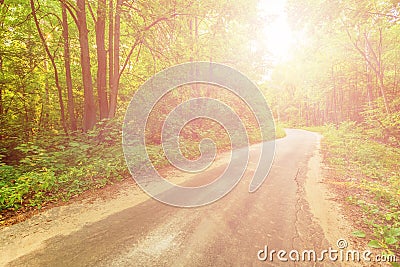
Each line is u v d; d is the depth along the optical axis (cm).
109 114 955
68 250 288
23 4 994
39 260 267
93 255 277
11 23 986
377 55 2106
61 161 656
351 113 3064
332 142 1434
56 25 1152
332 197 482
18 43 1043
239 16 1181
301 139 1769
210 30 1327
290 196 486
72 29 1166
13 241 309
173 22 1048
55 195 478
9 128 983
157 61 1157
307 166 791
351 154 1044
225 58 1595
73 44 1143
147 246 296
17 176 532
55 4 1059
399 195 488
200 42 1260
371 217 382
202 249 289
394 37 1884
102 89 955
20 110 1221
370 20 1164
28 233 330
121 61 1273
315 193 507
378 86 2484
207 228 344
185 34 1106
